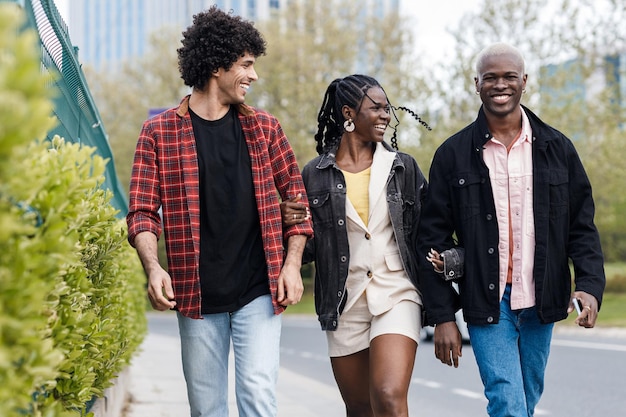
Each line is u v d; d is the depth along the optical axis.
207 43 4.32
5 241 2.25
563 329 26.19
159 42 56.84
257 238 4.38
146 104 58.00
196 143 4.32
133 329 8.91
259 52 4.46
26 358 2.46
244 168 4.34
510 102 4.59
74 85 5.40
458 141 4.73
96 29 149.50
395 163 4.87
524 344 4.73
